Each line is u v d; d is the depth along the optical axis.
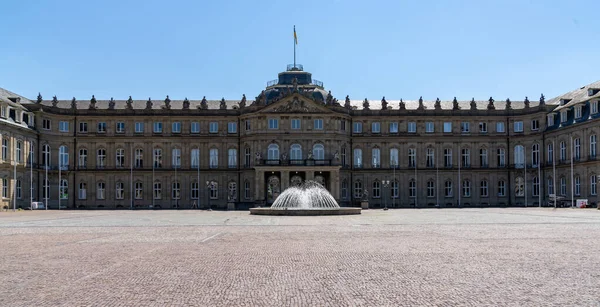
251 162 122.19
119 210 110.75
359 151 128.12
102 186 125.56
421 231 47.50
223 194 126.25
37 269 26.58
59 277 24.47
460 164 128.50
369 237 42.03
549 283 22.55
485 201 128.12
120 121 126.50
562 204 112.25
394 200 127.31
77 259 30.00
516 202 127.44
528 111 125.56
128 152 126.19
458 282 22.94
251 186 122.25
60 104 130.50
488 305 19.05
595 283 22.50
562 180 116.25
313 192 93.75
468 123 129.00
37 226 56.28
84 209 118.00
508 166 127.88
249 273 25.42
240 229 51.03
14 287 22.30
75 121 125.25
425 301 19.72
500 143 128.50
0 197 103.69
